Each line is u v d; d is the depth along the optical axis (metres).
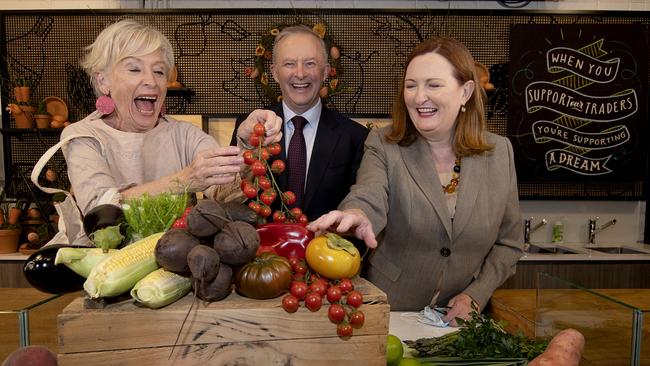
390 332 1.21
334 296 0.73
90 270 0.74
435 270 1.53
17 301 1.21
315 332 0.75
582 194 3.48
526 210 3.54
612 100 3.37
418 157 1.54
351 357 0.76
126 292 0.74
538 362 0.91
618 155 3.40
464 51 1.43
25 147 3.32
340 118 2.21
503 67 3.35
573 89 3.35
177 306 0.72
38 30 3.31
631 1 3.43
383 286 1.58
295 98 2.13
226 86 3.34
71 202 1.18
